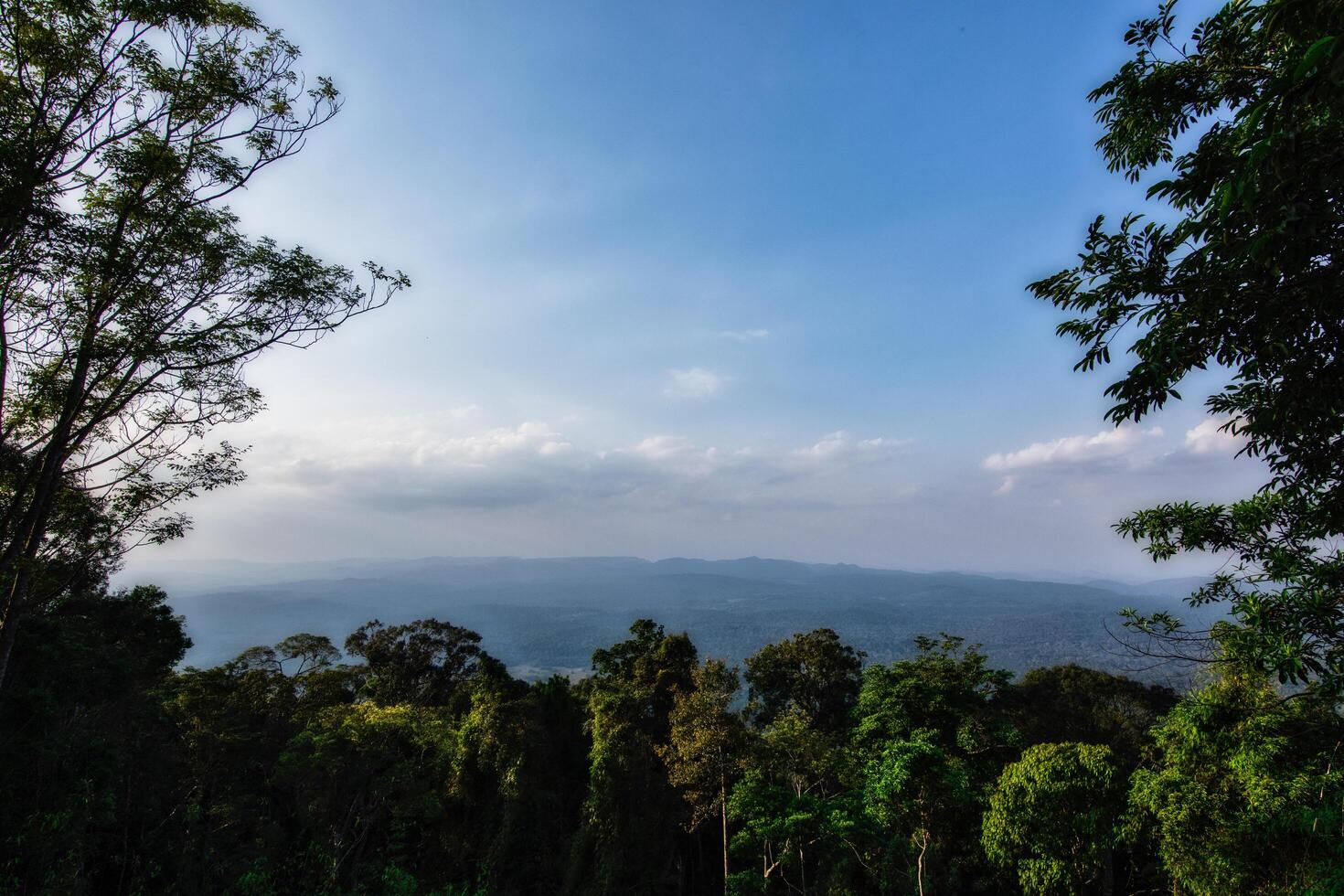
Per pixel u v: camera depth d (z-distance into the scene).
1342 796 9.94
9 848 11.59
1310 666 5.71
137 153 7.46
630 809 21.28
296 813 20.19
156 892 15.08
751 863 22.03
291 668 27.73
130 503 9.38
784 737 19.92
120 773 14.92
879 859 17.73
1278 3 2.83
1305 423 5.30
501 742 22.89
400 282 9.54
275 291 8.59
